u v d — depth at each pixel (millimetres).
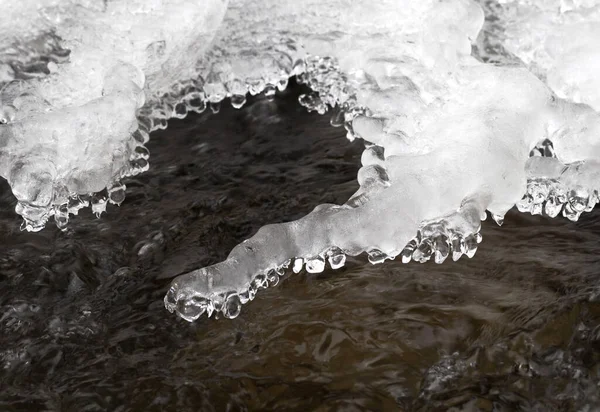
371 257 1505
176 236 1720
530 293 1479
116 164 1818
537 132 1781
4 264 1632
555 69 2076
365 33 2174
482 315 1433
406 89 1889
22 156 1712
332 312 1472
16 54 2221
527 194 1726
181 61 2158
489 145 1646
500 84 1842
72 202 1770
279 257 1485
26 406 1309
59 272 1608
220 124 2176
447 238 1521
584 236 1652
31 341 1439
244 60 2266
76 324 1479
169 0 2143
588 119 1798
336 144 2061
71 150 1778
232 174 1951
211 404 1309
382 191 1544
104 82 1926
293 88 2314
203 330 1460
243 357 1395
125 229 1744
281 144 2076
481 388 1307
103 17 2148
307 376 1352
